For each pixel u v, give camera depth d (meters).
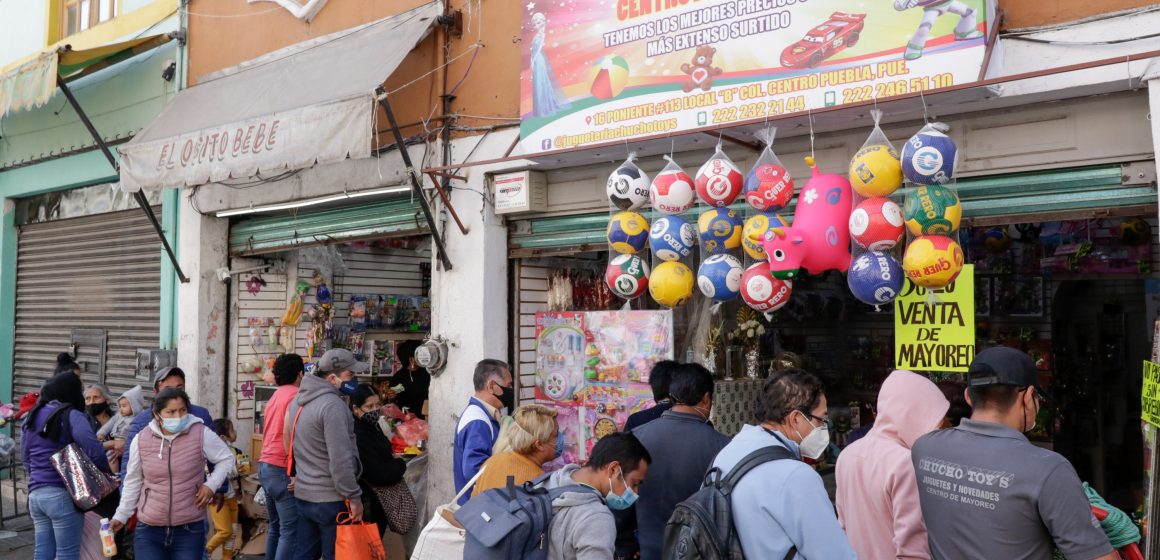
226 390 7.96
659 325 5.18
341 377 5.59
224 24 7.85
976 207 4.11
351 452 4.96
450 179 6.05
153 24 8.55
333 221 7.09
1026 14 3.92
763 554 2.61
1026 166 3.95
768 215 4.07
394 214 6.56
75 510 5.55
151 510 5.06
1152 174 3.64
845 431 5.64
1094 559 2.32
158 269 8.46
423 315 8.80
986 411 2.66
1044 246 6.10
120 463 6.77
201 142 6.20
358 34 6.58
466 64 6.05
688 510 2.76
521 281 6.04
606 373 5.39
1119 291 7.35
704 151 5.05
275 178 7.15
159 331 8.36
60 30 9.82
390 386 7.85
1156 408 3.11
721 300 4.43
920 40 3.78
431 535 3.87
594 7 4.89
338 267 8.44
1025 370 2.62
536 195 5.69
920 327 4.00
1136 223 5.66
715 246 4.43
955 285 3.91
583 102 4.91
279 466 5.52
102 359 8.98
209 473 6.17
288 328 8.20
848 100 3.97
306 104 5.58
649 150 5.04
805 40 4.12
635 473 3.13
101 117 8.97
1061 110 3.88
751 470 2.73
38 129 9.74
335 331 8.23
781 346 6.38
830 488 5.31
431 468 6.07
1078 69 3.32
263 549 6.93
